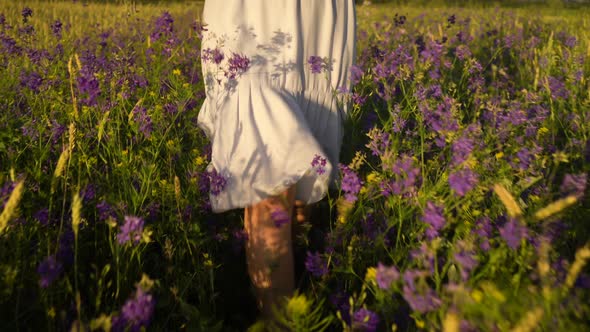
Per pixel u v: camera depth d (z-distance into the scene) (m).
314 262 2.03
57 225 2.27
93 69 3.71
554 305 1.35
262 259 1.92
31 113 3.37
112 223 1.82
